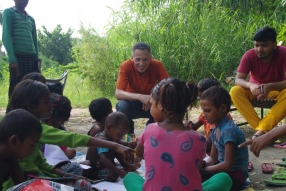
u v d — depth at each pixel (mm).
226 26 10133
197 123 4078
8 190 2395
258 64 4859
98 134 3492
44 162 3076
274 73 4812
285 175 3467
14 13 5219
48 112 2873
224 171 2938
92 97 11016
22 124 2314
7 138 2311
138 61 4398
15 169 2580
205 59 9562
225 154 2955
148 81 4668
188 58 9562
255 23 10266
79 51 12820
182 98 2311
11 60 5125
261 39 4535
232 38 10070
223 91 3070
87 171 3453
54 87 5344
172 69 9781
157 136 2301
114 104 9219
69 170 3230
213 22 10039
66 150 4016
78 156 4207
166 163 2215
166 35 10078
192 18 10211
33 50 5469
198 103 7629
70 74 13773
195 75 9625
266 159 4176
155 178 2217
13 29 5227
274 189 3254
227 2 11438
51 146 3535
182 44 9891
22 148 2342
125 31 10961
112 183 3291
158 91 2379
